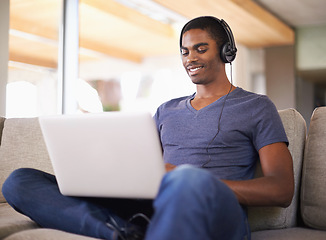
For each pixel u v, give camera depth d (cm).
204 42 150
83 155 115
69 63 373
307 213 140
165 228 89
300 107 664
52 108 353
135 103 857
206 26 152
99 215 122
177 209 89
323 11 593
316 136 146
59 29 372
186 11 550
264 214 144
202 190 92
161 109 163
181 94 818
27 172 135
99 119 110
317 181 140
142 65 864
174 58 841
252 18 546
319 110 152
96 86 796
